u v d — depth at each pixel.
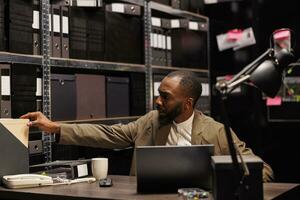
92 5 2.82
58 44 2.72
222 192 1.65
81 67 2.85
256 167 1.65
